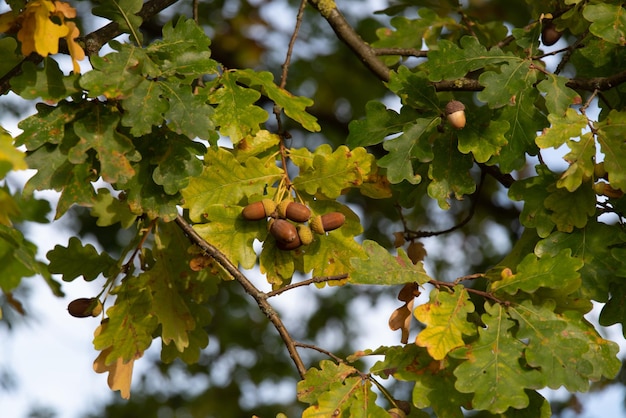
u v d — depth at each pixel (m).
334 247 1.63
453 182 1.63
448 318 1.53
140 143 1.56
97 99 1.55
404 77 1.63
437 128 1.62
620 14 1.63
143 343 1.65
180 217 1.61
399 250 1.57
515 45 1.81
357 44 1.84
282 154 1.64
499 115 1.62
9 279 1.53
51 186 1.54
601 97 1.66
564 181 1.58
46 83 1.54
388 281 1.55
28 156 1.53
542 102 1.76
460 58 1.62
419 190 1.70
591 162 1.58
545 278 1.54
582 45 1.69
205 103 1.57
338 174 1.62
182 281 1.69
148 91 1.53
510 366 1.51
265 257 1.62
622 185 1.57
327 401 1.54
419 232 1.74
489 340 1.52
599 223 1.62
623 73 1.63
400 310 1.59
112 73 1.53
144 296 1.65
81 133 1.54
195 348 1.71
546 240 1.61
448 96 1.79
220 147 1.63
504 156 1.62
